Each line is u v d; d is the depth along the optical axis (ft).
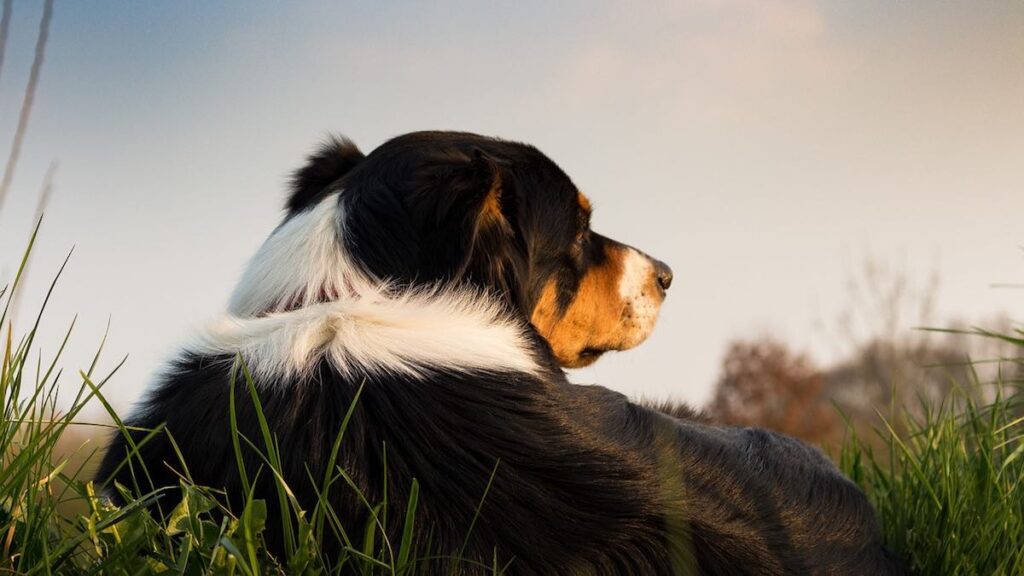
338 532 3.35
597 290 4.58
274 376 3.54
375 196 3.94
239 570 3.21
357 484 3.41
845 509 3.96
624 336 4.70
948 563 4.11
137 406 3.76
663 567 3.53
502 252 3.96
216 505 3.36
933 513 4.32
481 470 3.46
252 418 3.48
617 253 4.66
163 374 3.75
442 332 3.68
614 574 3.50
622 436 3.66
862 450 5.15
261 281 3.94
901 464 4.84
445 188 3.84
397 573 3.20
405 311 3.73
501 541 3.42
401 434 3.47
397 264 3.85
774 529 3.73
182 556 3.10
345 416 3.37
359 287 3.81
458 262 3.81
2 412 3.33
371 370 3.55
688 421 4.21
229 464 3.47
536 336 3.97
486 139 4.32
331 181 4.46
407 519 3.20
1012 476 4.45
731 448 3.86
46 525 3.27
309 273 3.86
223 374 3.61
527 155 4.32
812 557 3.76
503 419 3.54
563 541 3.46
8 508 3.29
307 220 3.99
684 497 3.60
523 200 4.15
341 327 3.65
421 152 4.07
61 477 3.34
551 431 3.56
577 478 3.51
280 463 3.42
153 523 3.26
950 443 4.50
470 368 3.61
